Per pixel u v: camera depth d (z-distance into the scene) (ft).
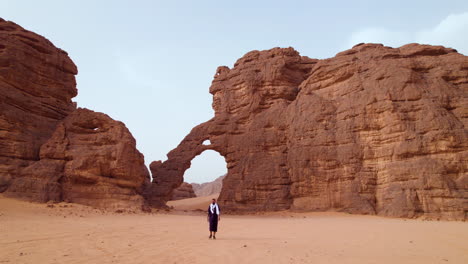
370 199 94.89
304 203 106.11
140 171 95.04
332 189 102.27
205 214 110.63
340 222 67.92
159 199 130.31
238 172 125.59
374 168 97.71
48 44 110.01
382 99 99.86
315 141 109.70
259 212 108.99
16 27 102.83
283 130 124.98
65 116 110.83
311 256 27.50
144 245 32.04
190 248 30.78
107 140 93.45
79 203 82.99
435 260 26.05
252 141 128.47
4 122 86.53
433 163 84.99
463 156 83.97
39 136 95.50
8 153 84.84
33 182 80.53
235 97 144.05
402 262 25.11
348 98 109.40
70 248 29.48
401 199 84.84
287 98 137.90
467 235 42.91
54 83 108.68
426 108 92.58
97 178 86.58
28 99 97.35
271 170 117.29
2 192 77.56
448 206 79.46
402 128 92.89
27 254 26.32
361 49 122.21
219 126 139.13
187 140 142.92
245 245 32.91
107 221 57.77
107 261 24.23
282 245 33.78
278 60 140.67
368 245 34.24
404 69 101.14
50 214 63.82
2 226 42.93
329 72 119.44
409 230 49.62
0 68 90.94
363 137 101.55
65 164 88.17
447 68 100.94
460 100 93.35
